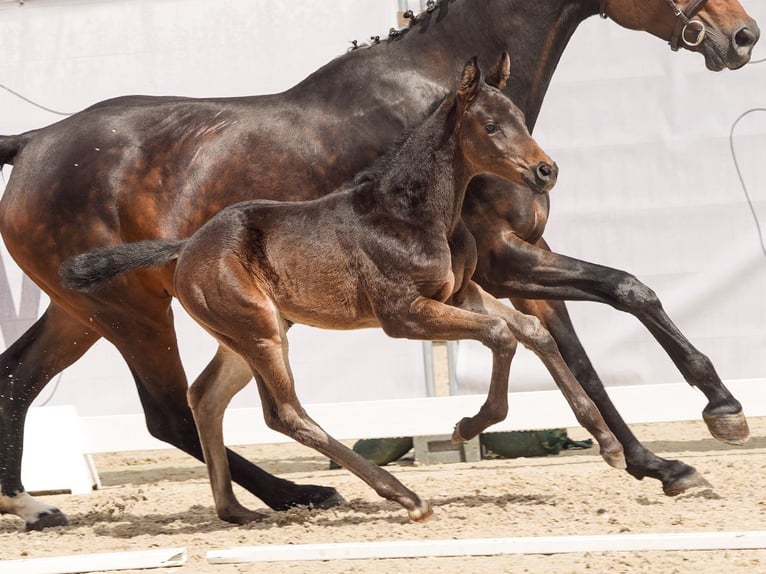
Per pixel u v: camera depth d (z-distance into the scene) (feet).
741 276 42.70
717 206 42.70
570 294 32.53
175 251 31.14
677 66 42.60
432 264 29.58
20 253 34.94
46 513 34.32
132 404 45.21
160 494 39.60
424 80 33.17
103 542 31.37
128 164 33.83
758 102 42.39
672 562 24.86
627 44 42.80
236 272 30.22
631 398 42.09
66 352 36.52
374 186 30.25
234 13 44.04
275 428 30.73
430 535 28.84
